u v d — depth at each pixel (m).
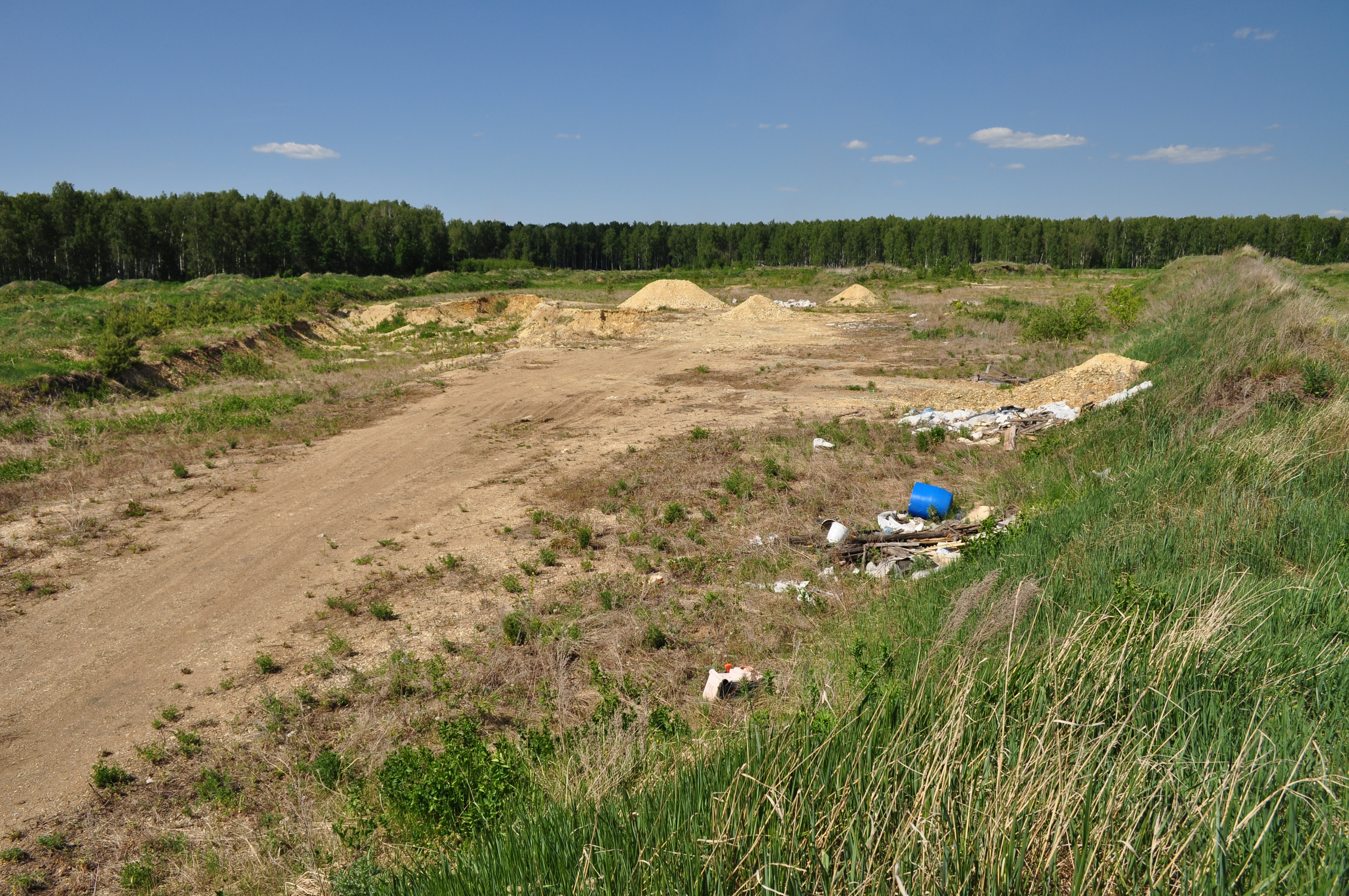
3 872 5.41
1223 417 11.77
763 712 5.94
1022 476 13.12
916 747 3.96
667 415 20.00
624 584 9.95
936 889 2.88
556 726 6.97
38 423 18.16
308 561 11.07
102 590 10.15
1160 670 4.41
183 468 15.04
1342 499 8.34
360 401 21.97
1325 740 3.71
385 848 5.23
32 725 7.27
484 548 11.43
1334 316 16.58
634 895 3.22
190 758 6.78
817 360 28.91
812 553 10.82
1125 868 2.92
